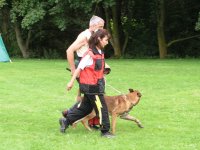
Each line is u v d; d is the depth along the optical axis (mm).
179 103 11406
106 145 7551
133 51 30375
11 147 7477
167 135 8234
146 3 29844
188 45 29625
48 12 28891
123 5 30281
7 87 14672
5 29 32719
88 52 7969
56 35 31875
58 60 27891
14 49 32875
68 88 8031
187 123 9203
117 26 29484
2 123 9312
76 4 26578
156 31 30016
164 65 22078
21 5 28672
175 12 29500
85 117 8539
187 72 18484
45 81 16125
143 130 8656
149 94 12906
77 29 31391
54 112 10523
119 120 9555
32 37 32062
